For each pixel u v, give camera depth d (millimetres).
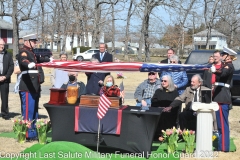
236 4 45094
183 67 6816
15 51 43000
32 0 44000
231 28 51781
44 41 57656
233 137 8961
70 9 52531
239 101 15125
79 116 6918
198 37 67125
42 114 11344
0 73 10406
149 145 6711
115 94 6973
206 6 43469
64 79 9773
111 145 6832
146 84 8828
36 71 7895
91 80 9211
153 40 64125
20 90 7910
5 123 9938
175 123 8234
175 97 8258
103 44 9992
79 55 45469
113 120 6773
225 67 7145
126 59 48625
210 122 6824
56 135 7051
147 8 42750
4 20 68000
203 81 8977
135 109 6871
